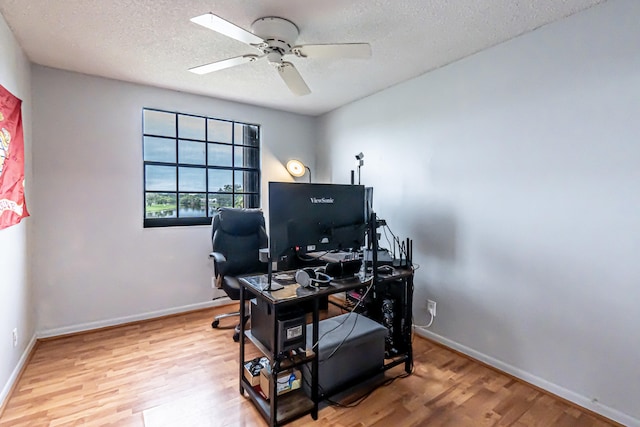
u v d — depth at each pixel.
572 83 1.89
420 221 2.86
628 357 1.72
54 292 2.73
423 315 2.84
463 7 1.80
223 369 2.28
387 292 2.47
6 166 1.92
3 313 1.91
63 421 1.73
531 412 1.86
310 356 1.75
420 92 2.83
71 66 2.65
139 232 3.10
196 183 3.48
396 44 2.25
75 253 2.81
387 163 3.19
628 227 1.71
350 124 3.69
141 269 3.12
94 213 2.89
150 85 3.10
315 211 1.92
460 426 1.74
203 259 3.46
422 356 2.50
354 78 2.90
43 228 2.68
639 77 1.66
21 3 1.77
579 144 1.87
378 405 1.91
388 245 3.18
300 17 1.91
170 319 3.18
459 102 2.51
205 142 3.53
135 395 1.96
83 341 2.68
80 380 2.12
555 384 2.00
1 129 1.86
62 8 1.82
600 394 1.82
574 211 1.90
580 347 1.90
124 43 2.25
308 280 1.82
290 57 2.47
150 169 3.21
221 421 1.75
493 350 2.33
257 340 1.90
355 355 2.06
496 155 2.28
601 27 1.77
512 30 2.06
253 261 3.13
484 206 2.36
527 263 2.13
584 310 1.88
